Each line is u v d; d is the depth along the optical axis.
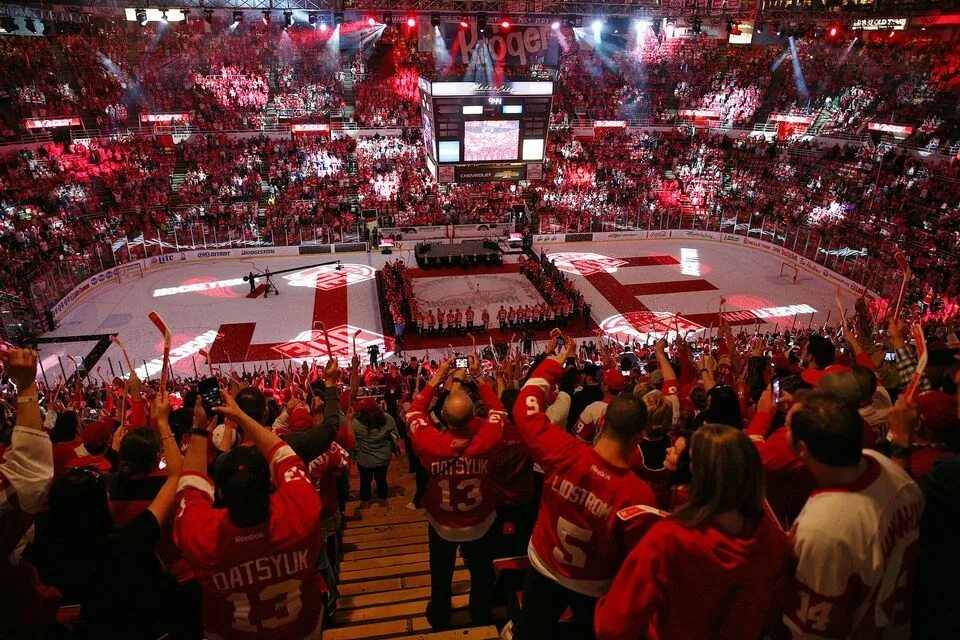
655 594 3.05
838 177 49.28
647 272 46.41
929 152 45.50
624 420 3.81
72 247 40.59
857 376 5.09
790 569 3.24
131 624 4.00
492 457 5.47
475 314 39.09
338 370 6.05
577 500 3.93
